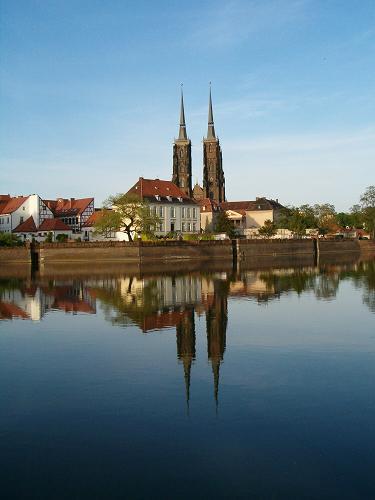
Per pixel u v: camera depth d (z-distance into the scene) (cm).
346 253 16862
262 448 1775
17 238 12738
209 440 1839
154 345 3253
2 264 11131
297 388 2370
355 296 5453
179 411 2106
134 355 3006
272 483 1562
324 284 6775
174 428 1944
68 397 2292
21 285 7181
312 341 3309
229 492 1521
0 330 3803
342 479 1577
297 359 2869
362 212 19212
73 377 2584
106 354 3034
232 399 2234
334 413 2064
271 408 2125
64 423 2008
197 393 2317
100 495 1516
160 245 12231
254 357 2922
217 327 3822
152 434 1895
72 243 11488
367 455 1716
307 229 19088
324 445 1791
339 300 5169
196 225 16775
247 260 13300
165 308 4775
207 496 1505
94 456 1741
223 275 8594
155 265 11431
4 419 2055
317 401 2200
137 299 5434
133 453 1756
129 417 2055
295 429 1917
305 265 11262
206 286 6719
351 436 1855
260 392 2320
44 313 4550
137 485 1566
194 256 12888
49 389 2405
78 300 5381
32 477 1617
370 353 2980
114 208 12625
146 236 12825
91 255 11562
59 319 4244
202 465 1669
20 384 2484
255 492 1520
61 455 1752
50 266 11106
